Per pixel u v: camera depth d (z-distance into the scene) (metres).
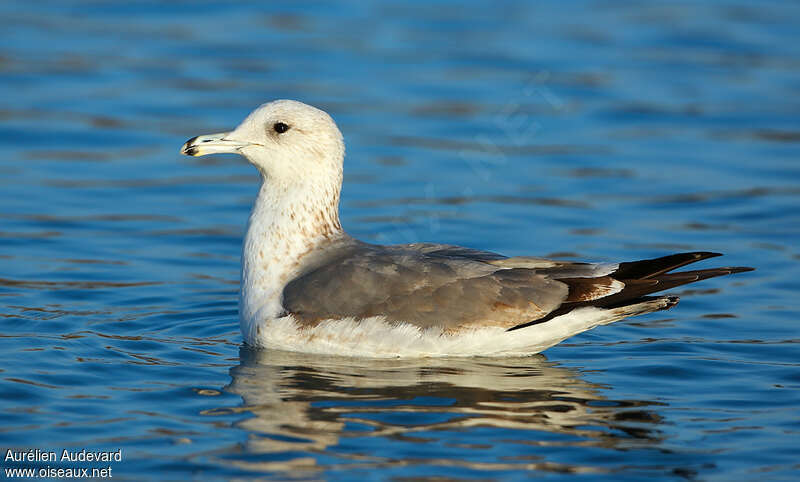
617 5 32.12
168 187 19.34
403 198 18.69
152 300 14.08
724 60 27.23
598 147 21.58
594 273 11.64
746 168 20.33
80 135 21.52
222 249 16.47
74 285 14.52
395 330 11.54
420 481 8.72
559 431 9.80
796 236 16.95
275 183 12.65
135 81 24.73
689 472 9.02
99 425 9.81
